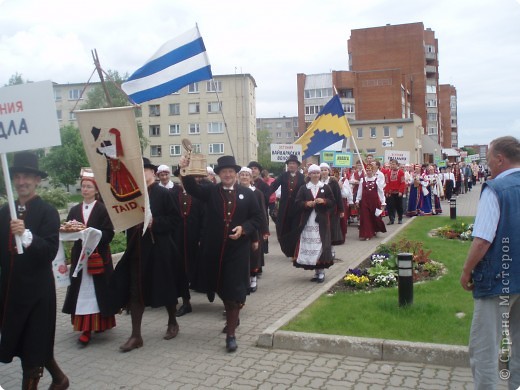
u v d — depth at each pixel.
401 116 71.94
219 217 6.02
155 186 6.14
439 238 13.12
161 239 6.07
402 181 17.80
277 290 8.60
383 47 78.94
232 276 5.84
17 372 5.45
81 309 6.09
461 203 27.22
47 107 4.31
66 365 5.49
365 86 73.62
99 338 6.41
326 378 4.90
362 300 7.15
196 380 4.96
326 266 9.05
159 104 67.06
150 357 5.64
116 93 58.09
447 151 82.50
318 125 13.89
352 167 21.19
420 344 5.27
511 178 3.85
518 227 3.72
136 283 5.96
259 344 5.87
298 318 6.45
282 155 15.67
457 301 6.93
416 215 20.56
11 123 4.29
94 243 5.99
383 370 5.05
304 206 9.04
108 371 5.27
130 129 5.50
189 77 8.89
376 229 14.27
